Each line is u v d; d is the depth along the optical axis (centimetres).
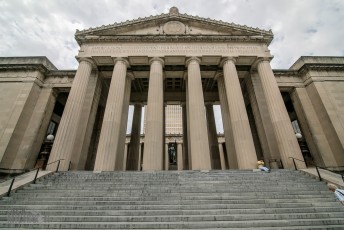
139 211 894
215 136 3011
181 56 2284
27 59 2745
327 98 2478
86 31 2402
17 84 2559
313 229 748
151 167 1702
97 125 3017
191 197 1034
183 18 2500
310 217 855
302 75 2775
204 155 1747
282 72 2802
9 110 2395
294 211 902
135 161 2842
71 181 1317
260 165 1669
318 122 2500
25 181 1241
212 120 3122
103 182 1287
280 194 1079
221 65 2405
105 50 2322
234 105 2042
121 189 1161
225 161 4481
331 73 2631
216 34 2469
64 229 781
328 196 1056
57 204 985
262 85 2244
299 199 1017
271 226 792
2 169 2125
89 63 2297
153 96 2048
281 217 850
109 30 2441
